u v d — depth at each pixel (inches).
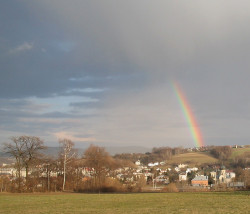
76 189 2736.2
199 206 1209.4
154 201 1485.0
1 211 1154.0
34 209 1212.5
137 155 7460.6
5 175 2677.2
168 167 6692.9
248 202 1331.2
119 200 1579.7
